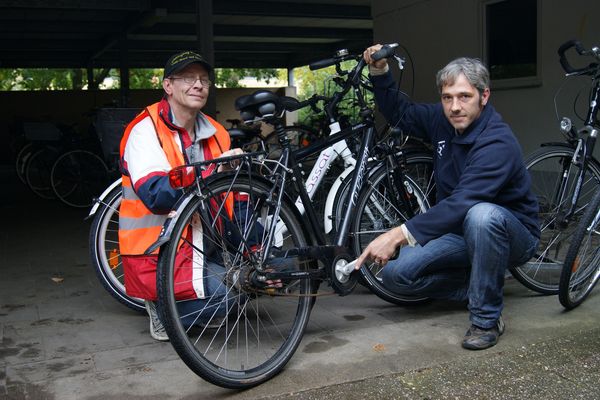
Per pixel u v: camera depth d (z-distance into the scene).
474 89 2.73
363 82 3.31
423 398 2.36
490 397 2.37
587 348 2.74
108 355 2.73
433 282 2.98
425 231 2.64
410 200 3.46
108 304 3.46
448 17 7.15
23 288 3.81
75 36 14.41
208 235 2.63
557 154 3.43
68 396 2.36
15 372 2.56
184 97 2.70
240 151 2.66
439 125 3.02
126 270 2.80
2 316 3.28
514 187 2.82
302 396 2.38
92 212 3.22
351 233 3.21
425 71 7.60
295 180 2.82
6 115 16.77
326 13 12.43
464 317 3.12
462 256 2.96
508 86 6.35
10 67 17.94
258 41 16.91
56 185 7.39
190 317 2.72
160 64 18.58
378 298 3.47
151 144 2.67
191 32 14.27
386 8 8.17
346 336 2.89
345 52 3.21
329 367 2.58
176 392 2.39
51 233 5.64
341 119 4.47
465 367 2.58
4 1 10.06
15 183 10.45
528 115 6.16
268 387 2.43
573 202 3.37
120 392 2.39
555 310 3.17
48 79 29.08
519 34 6.29
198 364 2.29
